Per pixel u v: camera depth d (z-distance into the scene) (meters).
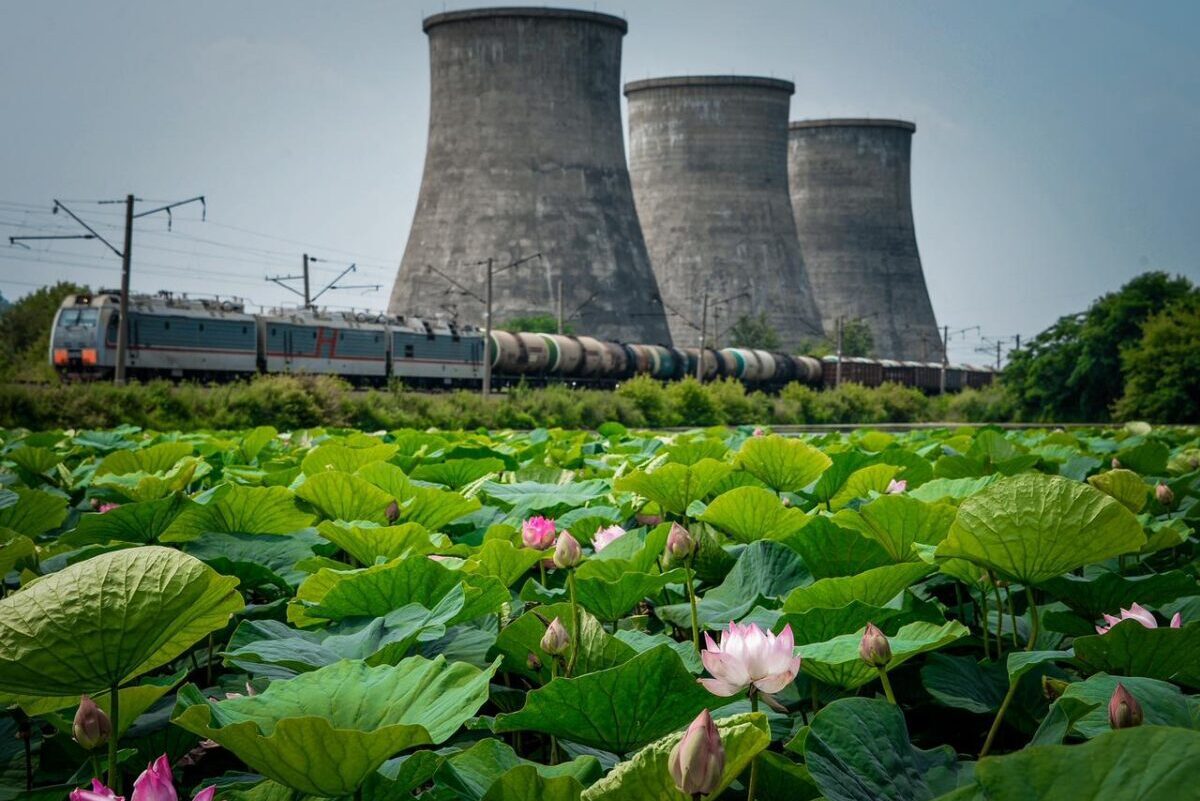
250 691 5.87
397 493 12.38
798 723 6.23
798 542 8.91
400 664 5.45
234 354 108.81
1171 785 3.14
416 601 7.53
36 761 6.62
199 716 4.37
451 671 5.25
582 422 113.31
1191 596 8.05
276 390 87.88
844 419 155.88
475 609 7.44
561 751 6.52
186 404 82.44
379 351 123.94
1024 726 6.34
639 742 5.34
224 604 5.23
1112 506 6.23
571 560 7.08
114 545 9.30
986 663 6.88
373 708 5.17
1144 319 128.88
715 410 129.88
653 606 9.49
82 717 4.88
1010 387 144.88
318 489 10.96
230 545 9.97
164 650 5.33
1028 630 8.24
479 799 4.63
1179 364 110.38
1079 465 16.31
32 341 184.75
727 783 4.05
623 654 6.32
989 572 7.67
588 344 156.88
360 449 16.06
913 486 15.21
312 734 4.24
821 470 12.49
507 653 6.78
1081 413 135.50
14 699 5.50
